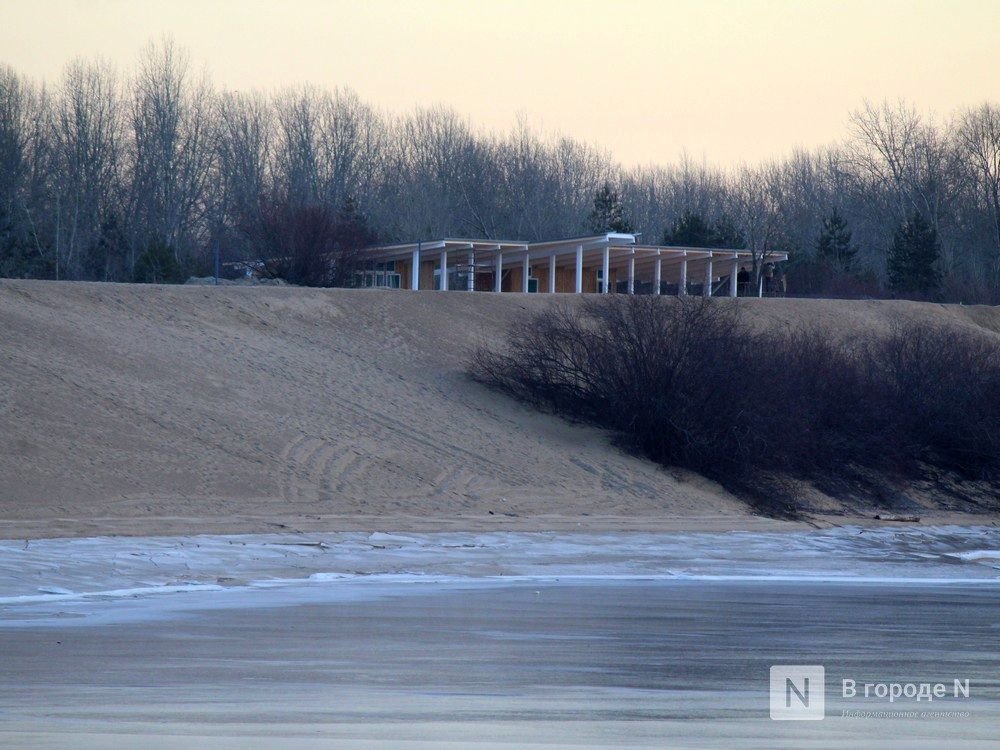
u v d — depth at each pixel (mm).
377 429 115875
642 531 98938
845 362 144375
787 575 84438
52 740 32406
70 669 43500
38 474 91000
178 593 65812
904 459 137375
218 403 111688
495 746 32375
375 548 84062
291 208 193750
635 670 45531
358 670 44281
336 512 96375
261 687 40719
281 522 90312
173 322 127500
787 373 134625
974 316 189500
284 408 114812
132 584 67938
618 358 128375
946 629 59156
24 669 43438
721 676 44688
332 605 62344
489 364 133000
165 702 37906
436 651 48875
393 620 57438
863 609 66625
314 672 43688
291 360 126562
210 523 87625
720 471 122062
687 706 38812
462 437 118500
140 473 95625
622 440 124750
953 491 136500
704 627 57656
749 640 53875
